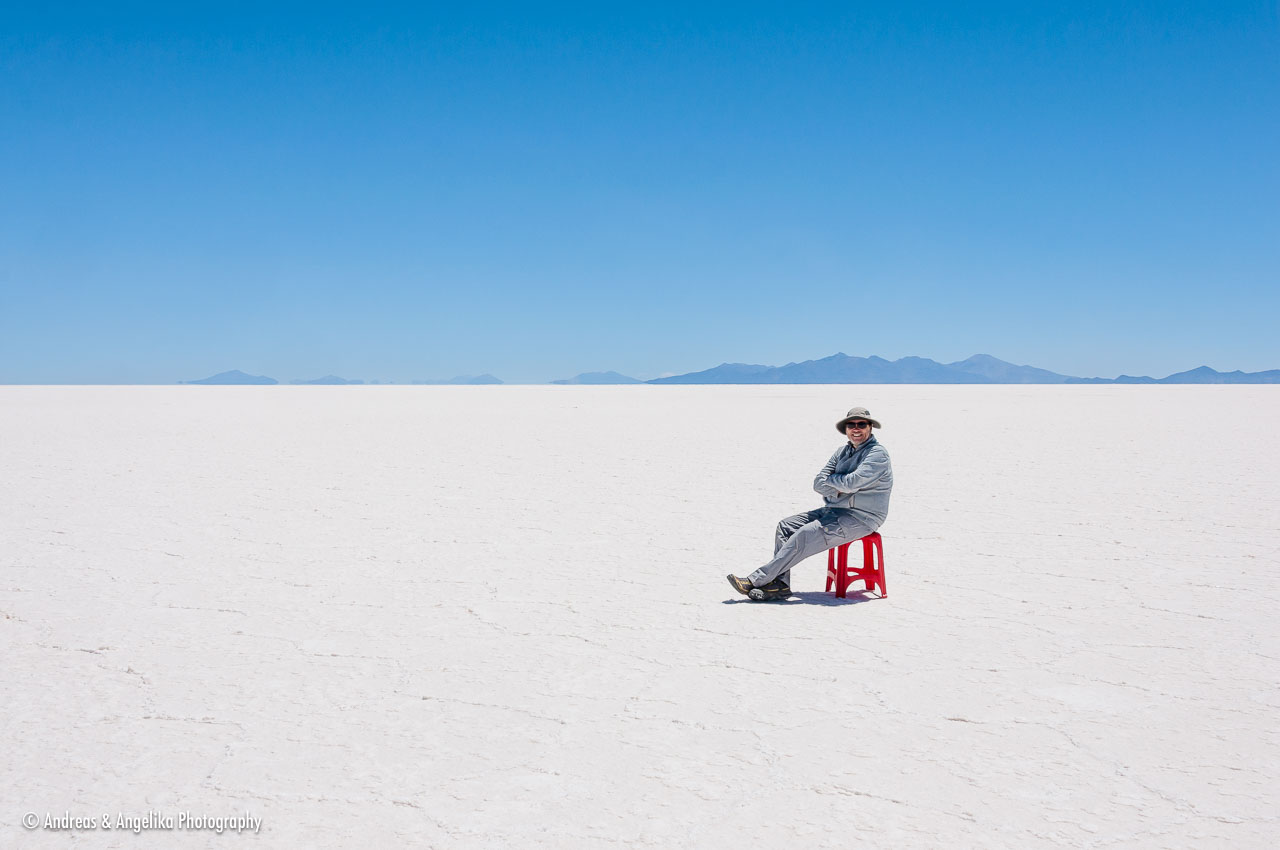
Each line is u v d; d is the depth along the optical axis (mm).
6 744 4113
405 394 57062
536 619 6172
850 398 49312
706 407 38062
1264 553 8102
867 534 6695
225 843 3221
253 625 6051
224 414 31703
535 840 3203
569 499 11773
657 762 3840
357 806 3482
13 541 9016
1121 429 23641
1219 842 3146
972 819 3320
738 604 6570
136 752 4012
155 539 9133
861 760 3838
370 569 7762
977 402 42062
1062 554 8172
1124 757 3854
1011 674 4934
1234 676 4871
